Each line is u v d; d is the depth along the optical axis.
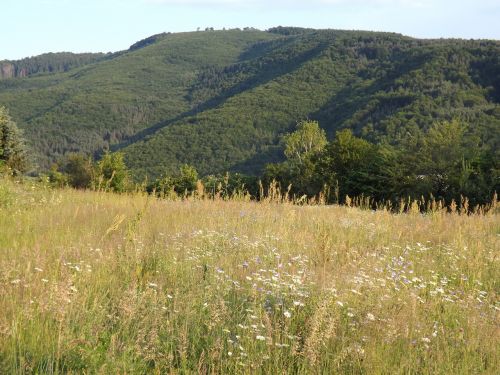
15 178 18.48
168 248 7.16
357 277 5.85
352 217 11.49
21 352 3.89
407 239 9.60
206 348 4.28
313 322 4.29
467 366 4.14
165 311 4.86
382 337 4.52
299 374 3.99
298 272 5.92
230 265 6.46
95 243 7.48
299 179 41.53
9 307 4.52
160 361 4.06
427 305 5.54
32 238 7.65
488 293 6.48
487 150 29.14
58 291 4.50
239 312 4.86
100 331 4.32
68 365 3.80
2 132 29.34
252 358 4.04
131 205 11.65
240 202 12.30
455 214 13.13
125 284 5.57
